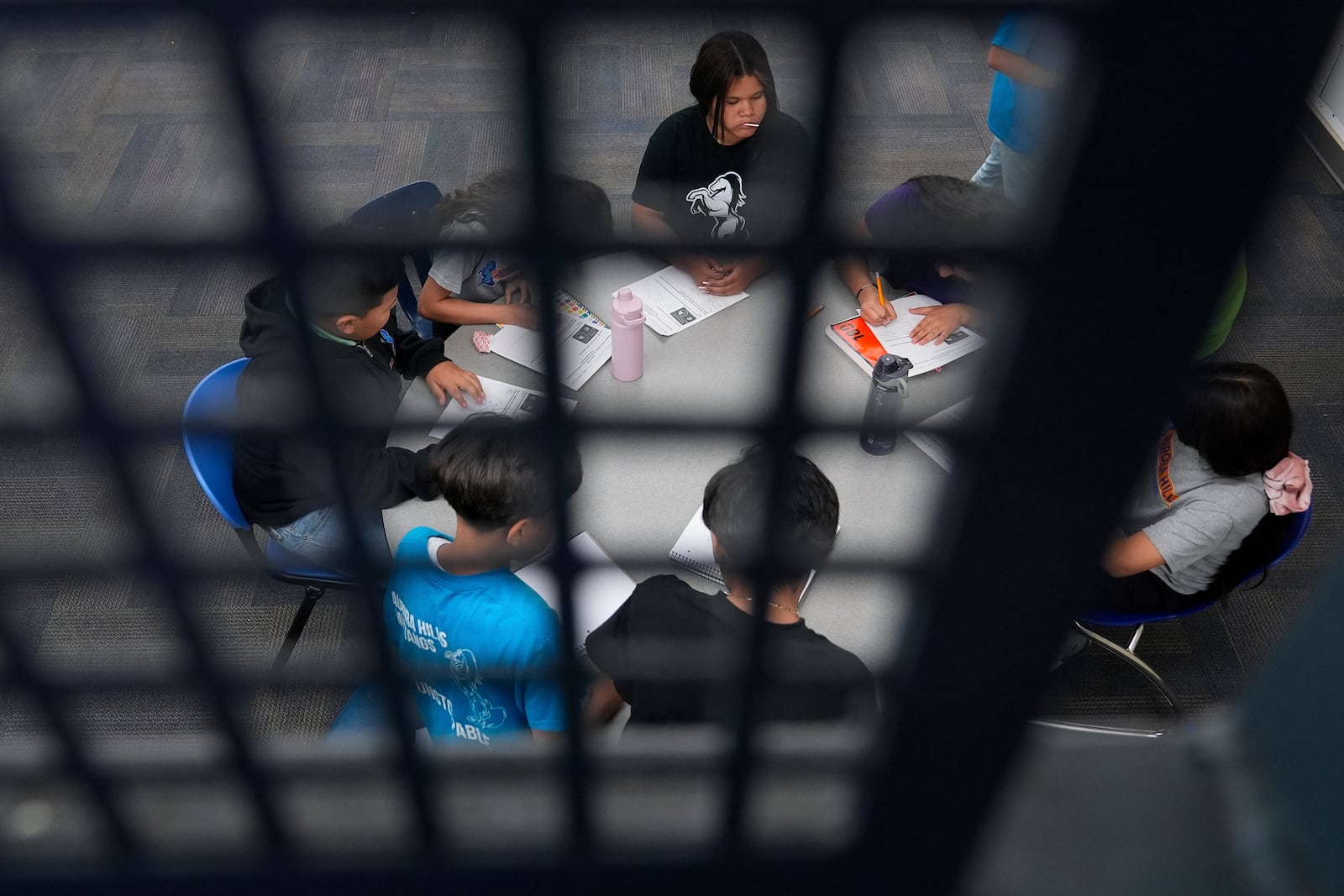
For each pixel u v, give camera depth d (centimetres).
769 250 36
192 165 382
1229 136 34
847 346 226
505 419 42
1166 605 216
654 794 58
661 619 135
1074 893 63
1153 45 33
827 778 58
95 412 41
